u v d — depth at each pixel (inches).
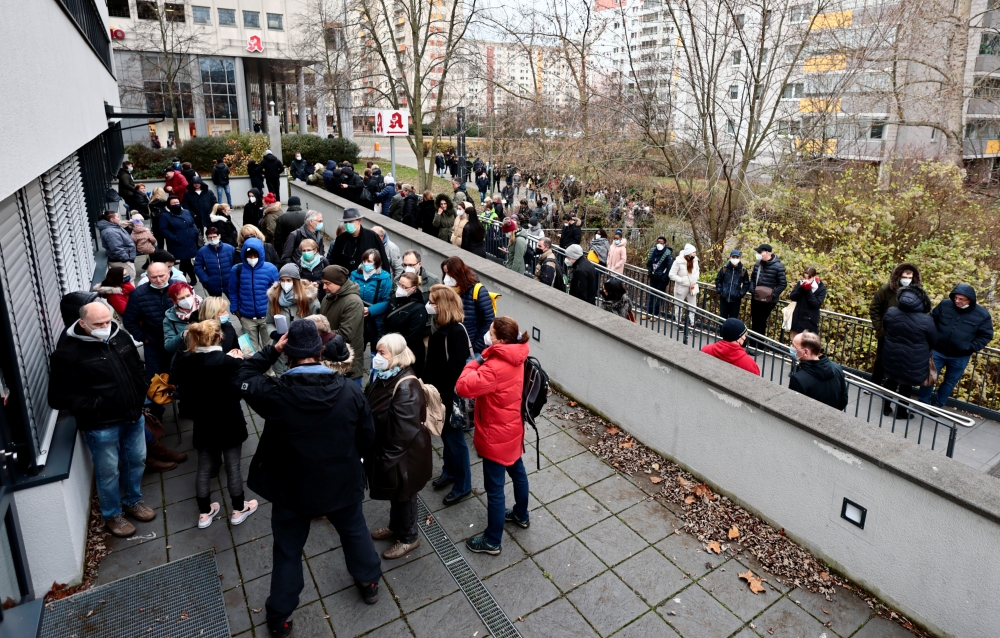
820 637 151.7
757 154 653.9
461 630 152.6
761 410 186.7
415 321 219.9
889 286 302.5
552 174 805.2
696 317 400.5
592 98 722.2
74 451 176.4
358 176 622.8
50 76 229.1
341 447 140.9
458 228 432.5
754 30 612.7
